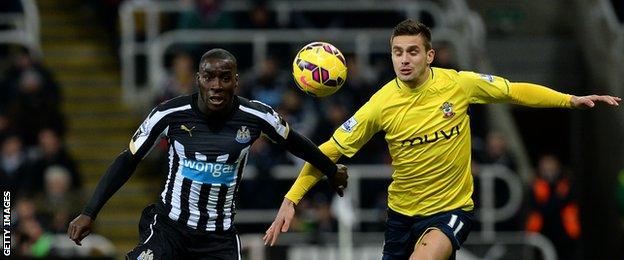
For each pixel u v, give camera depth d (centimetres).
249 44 5688
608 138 5969
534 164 6456
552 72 6262
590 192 5956
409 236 2916
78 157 5441
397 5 5962
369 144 5041
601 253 5856
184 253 2748
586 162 6022
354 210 4866
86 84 5778
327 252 4694
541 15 6394
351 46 5756
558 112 6438
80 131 5550
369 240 4791
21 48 5872
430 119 2827
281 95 5209
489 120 5747
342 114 4928
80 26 6094
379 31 5844
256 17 5678
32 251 4438
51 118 5256
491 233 4922
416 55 2794
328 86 2795
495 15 6406
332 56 2800
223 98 2641
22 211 4459
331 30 5797
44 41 5994
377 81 5128
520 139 6128
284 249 4669
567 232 5022
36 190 4856
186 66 5191
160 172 5291
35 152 5016
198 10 5606
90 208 2700
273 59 5325
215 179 2711
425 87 2827
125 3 6059
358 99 5131
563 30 6362
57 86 5341
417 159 2845
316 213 4816
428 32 2827
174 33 5622
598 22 6169
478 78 2858
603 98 2831
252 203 4891
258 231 4981
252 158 4878
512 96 2864
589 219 5897
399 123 2836
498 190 5181
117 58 5947
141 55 5869
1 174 4847
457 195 2864
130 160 2719
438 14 5972
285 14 5831
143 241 2744
